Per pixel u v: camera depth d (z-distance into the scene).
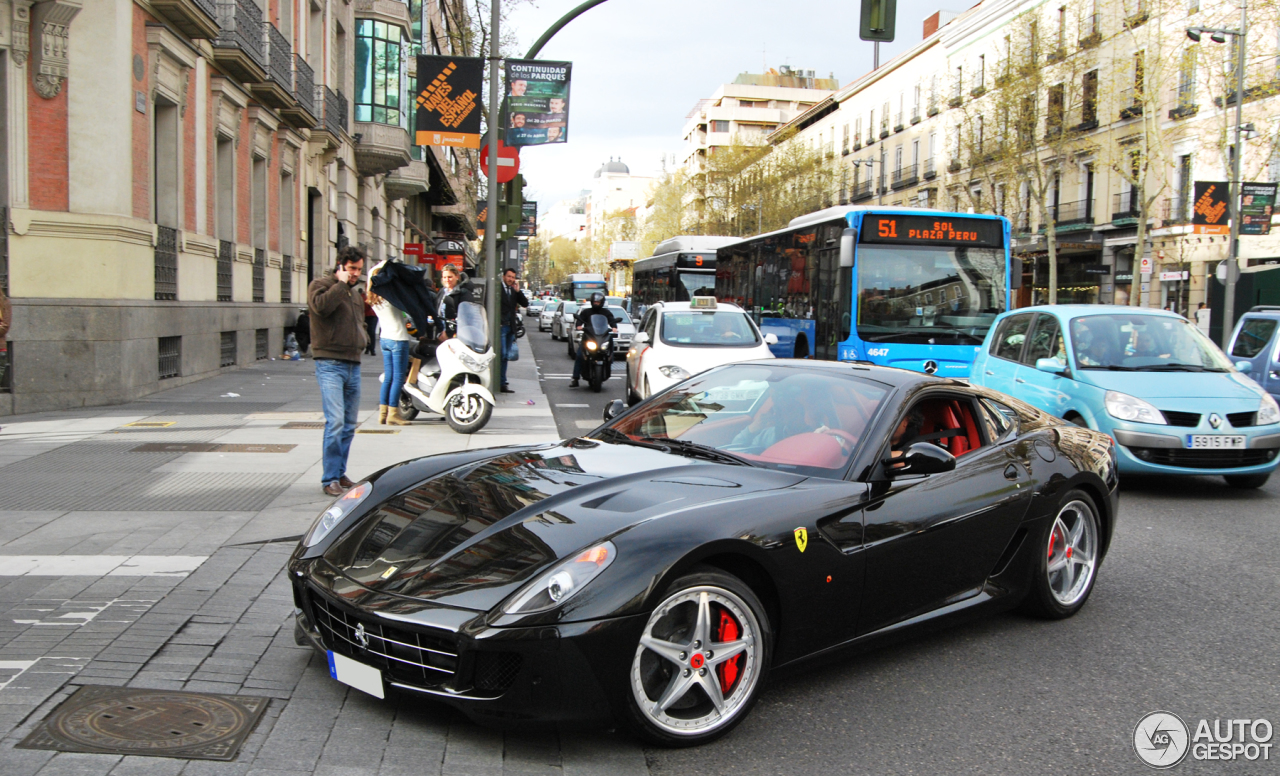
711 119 109.88
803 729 3.62
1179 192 34.66
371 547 3.67
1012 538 4.65
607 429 4.96
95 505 6.63
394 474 4.32
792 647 3.76
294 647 4.12
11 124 11.86
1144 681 4.19
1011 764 3.39
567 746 3.37
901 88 59.50
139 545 5.59
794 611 3.71
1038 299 44.62
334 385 7.18
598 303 17.97
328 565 3.67
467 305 11.14
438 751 3.26
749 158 70.44
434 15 50.97
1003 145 37.88
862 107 65.88
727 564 3.61
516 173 14.96
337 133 26.97
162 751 3.14
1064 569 5.04
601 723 3.25
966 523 4.36
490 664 3.17
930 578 4.24
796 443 4.36
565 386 18.69
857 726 3.66
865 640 4.05
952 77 52.72
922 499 4.23
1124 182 37.81
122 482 7.43
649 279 35.19
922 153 56.56
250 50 17.97
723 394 4.91
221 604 4.61
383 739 3.32
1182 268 33.91
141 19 13.41
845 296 13.12
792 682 4.09
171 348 14.94
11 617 4.34
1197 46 28.25
